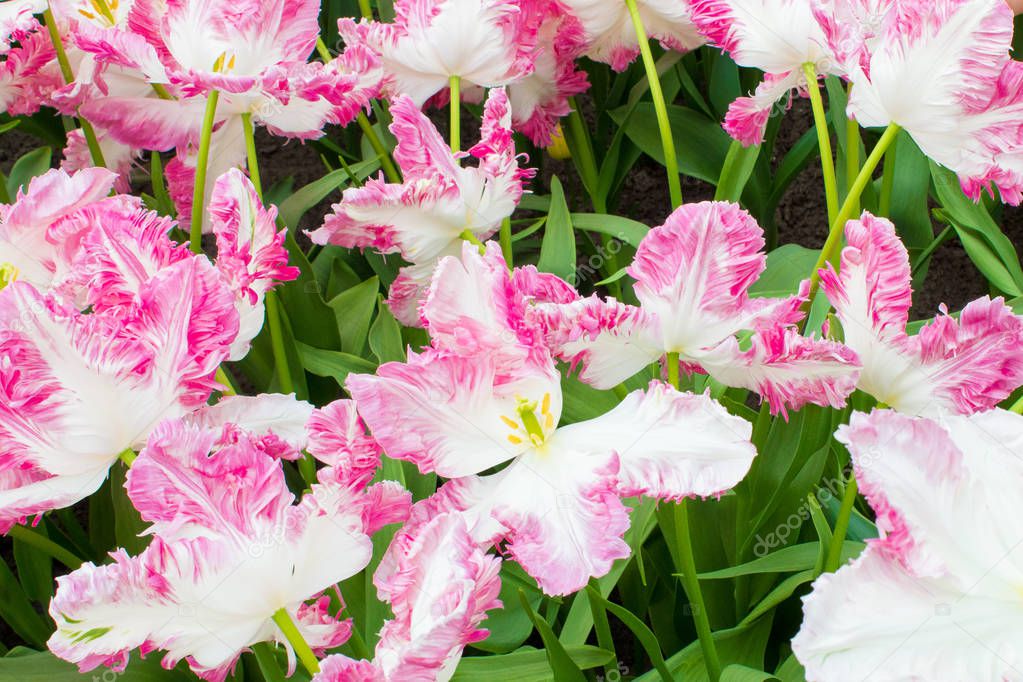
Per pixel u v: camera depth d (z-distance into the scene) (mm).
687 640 1294
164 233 1068
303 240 2076
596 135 1736
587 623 1182
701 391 1248
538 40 1369
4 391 1014
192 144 1297
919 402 1062
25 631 1314
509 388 1036
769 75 1234
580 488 1025
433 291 1020
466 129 2107
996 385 1047
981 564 959
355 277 1469
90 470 1043
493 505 1031
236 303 1084
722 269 1042
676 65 1645
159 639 986
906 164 1447
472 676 1147
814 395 1062
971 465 969
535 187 1781
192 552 974
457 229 1209
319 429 1011
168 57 1214
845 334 1073
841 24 1149
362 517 1005
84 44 1205
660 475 1027
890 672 949
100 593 964
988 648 952
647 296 1050
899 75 1119
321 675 963
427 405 1023
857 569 958
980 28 1097
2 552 1680
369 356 1408
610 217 1414
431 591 967
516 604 1221
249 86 1172
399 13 1272
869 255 1041
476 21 1266
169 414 1042
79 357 1017
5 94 1383
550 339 1046
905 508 956
